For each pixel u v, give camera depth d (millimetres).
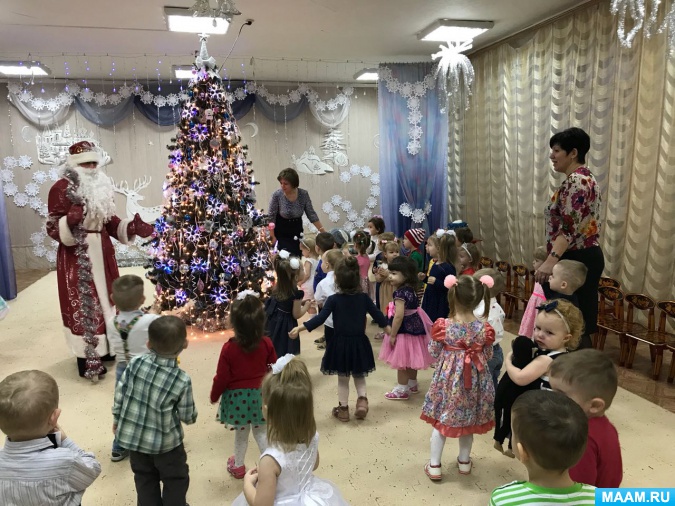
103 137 7742
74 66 6535
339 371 2824
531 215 5559
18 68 6203
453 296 2295
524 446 1186
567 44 4770
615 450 1457
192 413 1887
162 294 4379
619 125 4246
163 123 7855
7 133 7445
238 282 4363
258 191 8156
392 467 2436
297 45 5578
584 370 1440
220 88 4289
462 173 6781
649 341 3371
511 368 1938
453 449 2604
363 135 8391
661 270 3992
